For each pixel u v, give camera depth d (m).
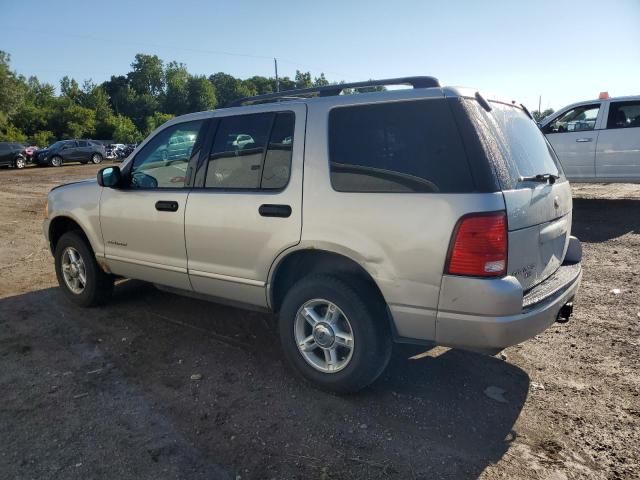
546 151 3.78
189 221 3.96
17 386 3.56
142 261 4.43
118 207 4.52
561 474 2.62
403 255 2.96
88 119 82.44
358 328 3.15
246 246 3.64
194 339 4.32
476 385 3.53
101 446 2.86
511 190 2.91
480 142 2.87
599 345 4.12
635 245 7.36
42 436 2.96
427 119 3.00
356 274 3.31
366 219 3.08
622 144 10.02
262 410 3.22
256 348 4.14
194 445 2.87
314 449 2.83
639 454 2.77
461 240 2.78
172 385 3.55
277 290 3.69
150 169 4.40
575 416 3.13
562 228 3.54
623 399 3.31
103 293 5.05
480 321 2.79
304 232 3.32
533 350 4.07
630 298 5.16
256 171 3.65
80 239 4.99
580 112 10.66
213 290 3.98
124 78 124.75
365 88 3.50
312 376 3.41
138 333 4.47
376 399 3.34
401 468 2.67
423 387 3.50
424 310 2.95
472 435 2.95
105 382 3.60
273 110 3.63
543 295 3.05
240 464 2.71
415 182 2.96
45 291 5.76
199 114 4.12
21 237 9.25
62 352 4.12
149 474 2.63
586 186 13.92
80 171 26.80
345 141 3.26
